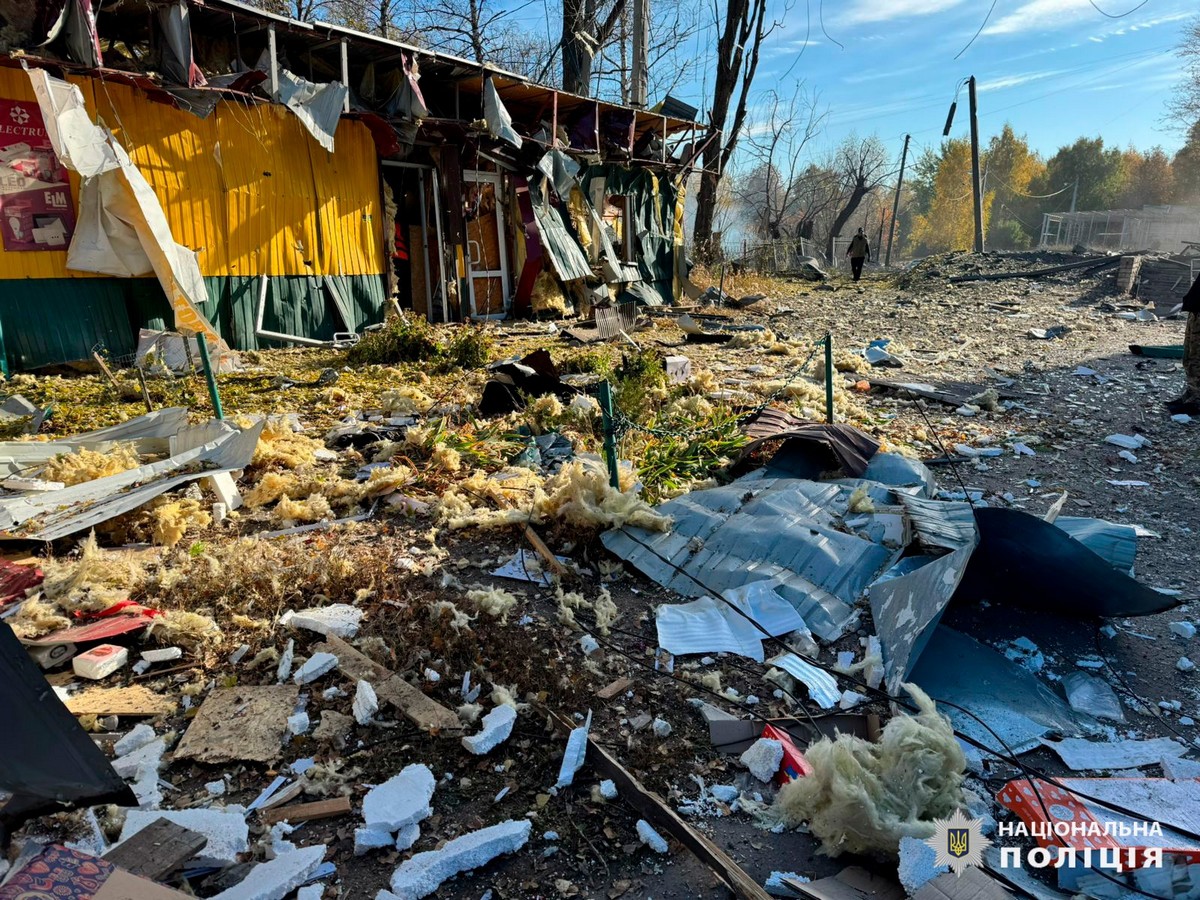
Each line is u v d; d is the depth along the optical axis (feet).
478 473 19.97
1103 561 12.48
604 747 10.39
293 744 10.37
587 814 9.29
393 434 23.91
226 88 32.17
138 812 8.97
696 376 29.99
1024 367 36.58
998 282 72.74
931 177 247.09
